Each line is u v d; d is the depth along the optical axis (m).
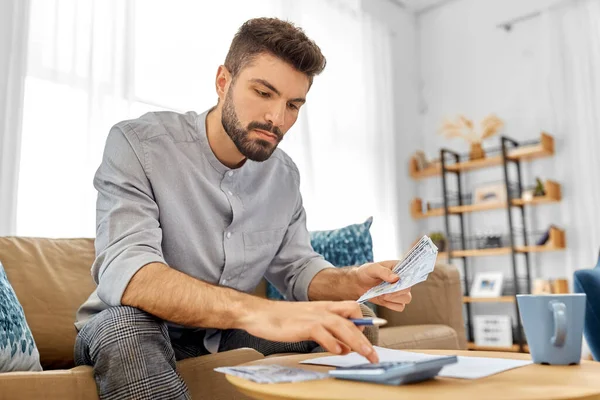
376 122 3.85
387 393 0.57
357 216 3.59
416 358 0.78
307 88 1.09
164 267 0.88
